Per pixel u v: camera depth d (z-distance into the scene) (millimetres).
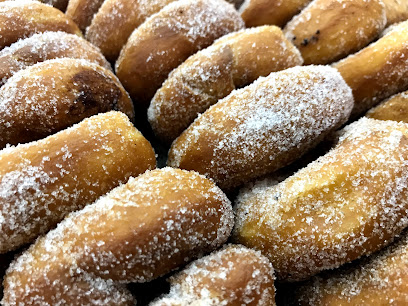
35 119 169
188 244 148
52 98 169
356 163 157
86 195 153
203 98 192
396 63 200
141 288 161
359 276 161
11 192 144
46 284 138
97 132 158
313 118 172
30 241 153
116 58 231
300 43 216
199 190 154
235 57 192
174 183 152
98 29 224
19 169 146
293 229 158
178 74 194
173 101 194
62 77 173
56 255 141
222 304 140
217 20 208
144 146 171
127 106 198
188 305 141
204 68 188
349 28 210
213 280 143
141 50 207
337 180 156
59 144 152
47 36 197
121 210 143
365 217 152
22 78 171
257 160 175
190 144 180
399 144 162
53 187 148
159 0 221
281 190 166
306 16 217
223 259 150
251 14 229
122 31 221
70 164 150
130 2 220
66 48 197
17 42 196
